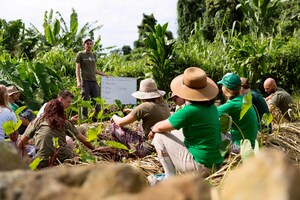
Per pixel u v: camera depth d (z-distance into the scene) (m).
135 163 3.65
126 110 5.45
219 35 11.64
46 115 3.63
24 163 0.92
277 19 17.45
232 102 3.76
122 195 0.72
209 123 3.13
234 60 10.16
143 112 4.11
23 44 13.81
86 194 0.74
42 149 3.54
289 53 10.35
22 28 14.44
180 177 0.78
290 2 17.33
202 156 3.11
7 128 3.49
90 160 3.53
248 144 2.66
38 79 7.35
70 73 10.05
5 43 14.12
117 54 11.99
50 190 0.73
